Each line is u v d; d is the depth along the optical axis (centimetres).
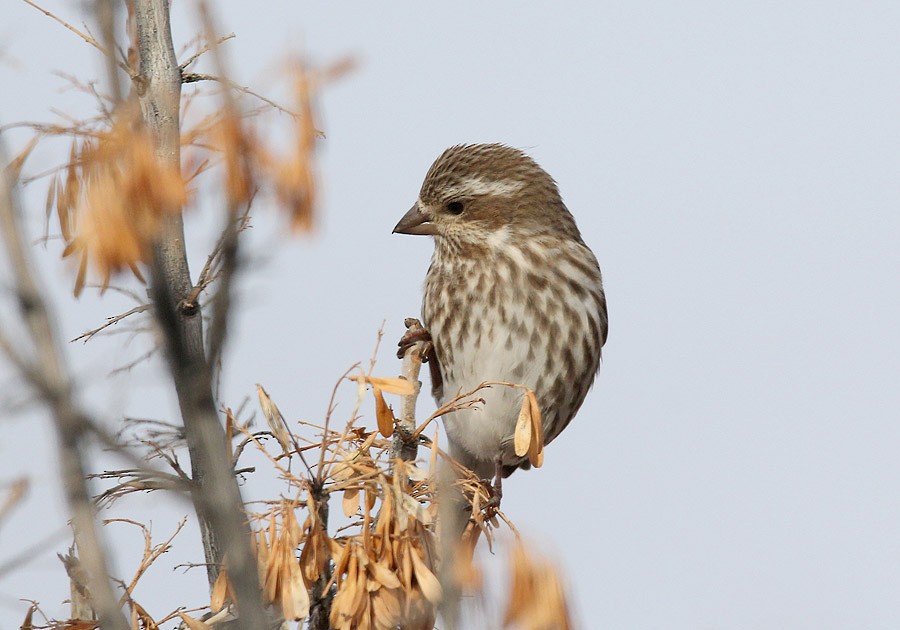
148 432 570
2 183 407
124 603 692
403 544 665
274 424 671
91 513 430
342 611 654
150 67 646
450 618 515
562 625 505
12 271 399
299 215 370
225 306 416
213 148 381
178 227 633
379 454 738
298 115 368
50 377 402
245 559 468
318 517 664
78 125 438
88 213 386
